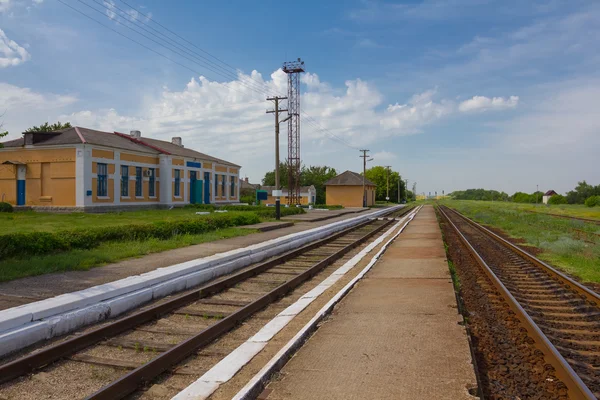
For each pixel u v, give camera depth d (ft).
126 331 23.72
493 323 25.25
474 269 44.70
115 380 16.53
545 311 28.60
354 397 14.26
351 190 255.70
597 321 26.12
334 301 27.58
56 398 15.96
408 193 574.15
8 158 110.22
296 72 174.40
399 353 18.29
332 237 73.97
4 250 37.37
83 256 39.86
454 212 203.41
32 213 97.09
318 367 16.93
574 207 252.62
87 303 25.66
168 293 32.58
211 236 61.36
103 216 89.30
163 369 18.19
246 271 39.70
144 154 122.11
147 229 55.47
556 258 52.13
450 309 25.66
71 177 102.78
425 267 41.60
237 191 174.09
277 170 103.50
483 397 15.06
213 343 22.18
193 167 140.15
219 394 14.92
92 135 112.57
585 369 18.54
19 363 17.74
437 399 13.97
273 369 16.57
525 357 19.67
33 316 22.09
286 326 23.36
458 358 17.60
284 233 71.31
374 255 52.16
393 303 27.40
